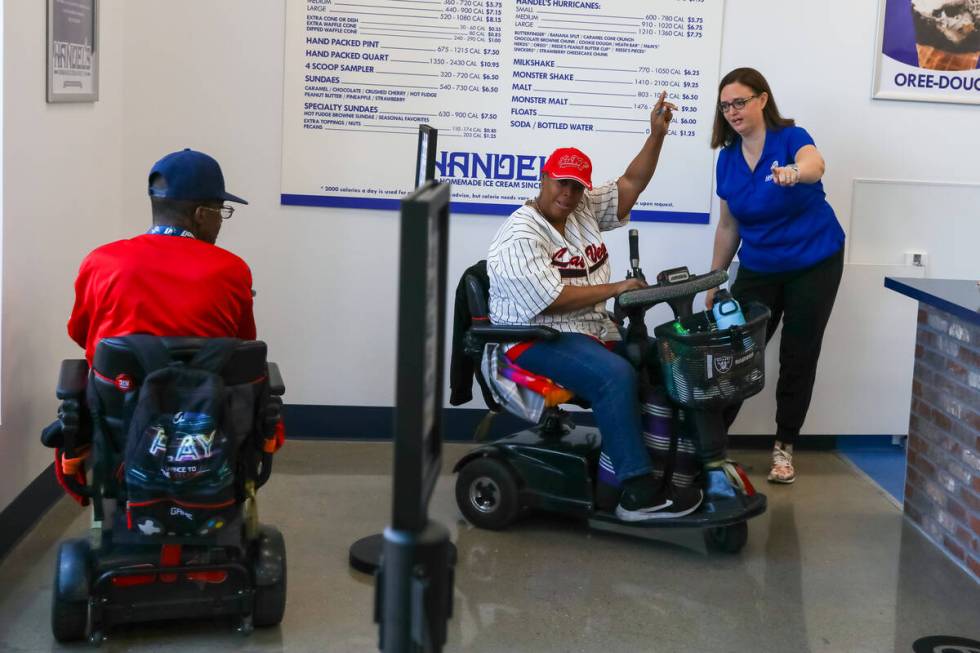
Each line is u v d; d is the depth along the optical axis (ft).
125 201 14.12
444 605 4.80
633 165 12.53
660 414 11.27
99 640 8.98
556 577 10.86
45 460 11.73
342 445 14.66
